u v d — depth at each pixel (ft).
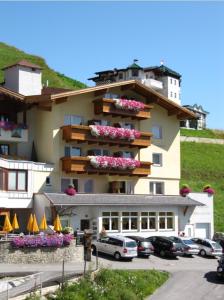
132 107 178.81
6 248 127.13
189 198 189.16
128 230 169.78
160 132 192.95
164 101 189.67
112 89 182.19
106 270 114.11
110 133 172.04
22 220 163.53
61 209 156.87
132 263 139.95
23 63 177.68
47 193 158.71
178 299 109.70
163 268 138.10
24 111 172.14
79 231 147.84
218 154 339.77
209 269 141.08
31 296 88.79
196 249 160.15
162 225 178.60
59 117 168.76
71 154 171.22
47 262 131.03
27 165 160.56
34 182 162.20
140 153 186.29
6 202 154.71
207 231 193.67
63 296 94.79
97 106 175.11
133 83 183.11
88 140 168.96
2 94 162.71
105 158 170.71
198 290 117.39
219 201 256.93
